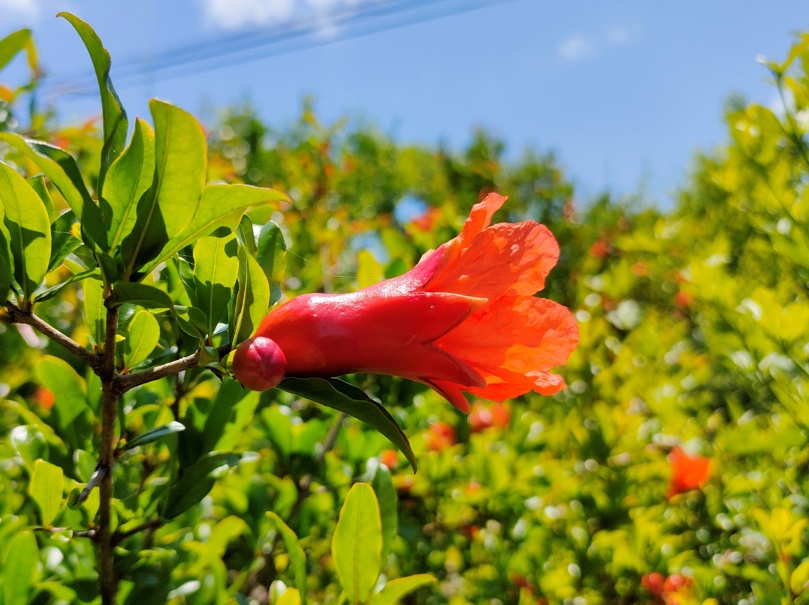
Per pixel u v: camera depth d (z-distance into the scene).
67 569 1.43
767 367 2.61
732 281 2.87
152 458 1.64
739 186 2.77
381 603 1.21
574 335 1.03
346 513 1.19
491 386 1.10
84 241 0.90
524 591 2.63
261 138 8.22
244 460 1.37
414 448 2.74
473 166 9.29
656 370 4.19
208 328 1.02
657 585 2.68
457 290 1.03
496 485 2.97
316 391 0.98
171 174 0.86
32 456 1.40
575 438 3.54
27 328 1.62
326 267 3.73
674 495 3.20
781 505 2.41
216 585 1.59
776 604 1.94
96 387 1.55
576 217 8.80
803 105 2.32
